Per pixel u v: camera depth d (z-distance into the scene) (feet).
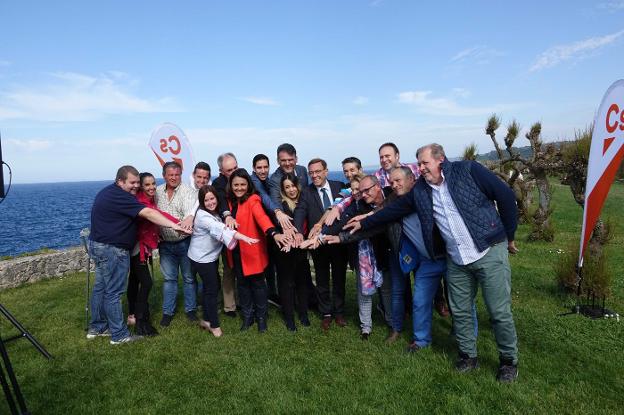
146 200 16.39
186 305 17.08
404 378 11.67
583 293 17.75
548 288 20.02
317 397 10.92
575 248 19.71
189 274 16.90
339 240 13.87
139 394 11.36
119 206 13.98
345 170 15.35
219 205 16.02
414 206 12.44
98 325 15.37
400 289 14.26
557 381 11.32
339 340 14.66
